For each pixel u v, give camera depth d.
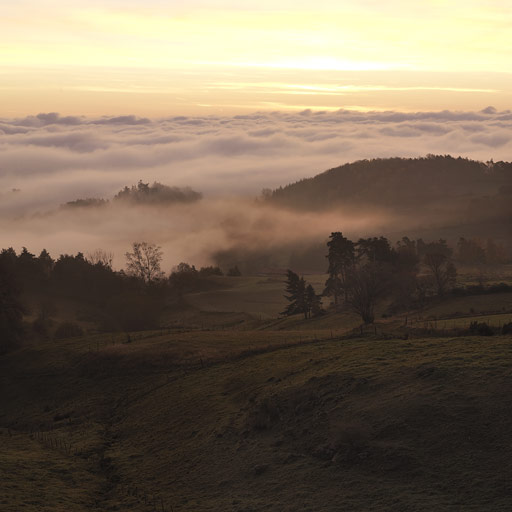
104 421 57.81
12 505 34.75
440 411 36.44
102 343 88.31
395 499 29.59
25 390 74.62
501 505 27.47
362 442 35.47
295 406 44.03
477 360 43.47
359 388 43.06
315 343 66.75
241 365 62.97
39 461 44.72
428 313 96.31
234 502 33.16
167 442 46.56
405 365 45.75
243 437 42.34
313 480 33.47
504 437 32.69
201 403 53.00
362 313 85.19
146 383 66.25
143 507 34.97
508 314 80.81
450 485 29.95
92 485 39.78
